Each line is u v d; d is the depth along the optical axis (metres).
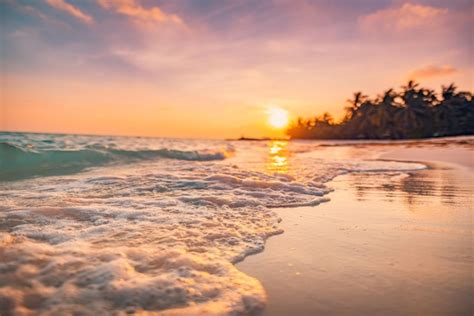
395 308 2.22
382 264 2.95
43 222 3.76
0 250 2.73
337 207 5.34
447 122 53.84
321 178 8.78
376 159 17.38
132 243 3.15
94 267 2.54
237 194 5.96
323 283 2.57
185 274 2.53
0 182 7.56
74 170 10.39
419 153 20.83
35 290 2.20
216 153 18.94
